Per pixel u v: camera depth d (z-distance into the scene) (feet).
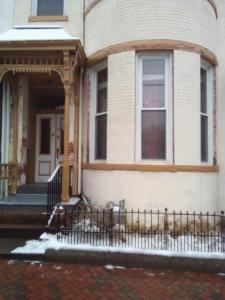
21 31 25.32
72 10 28.86
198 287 14.51
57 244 18.38
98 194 24.14
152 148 22.80
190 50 22.82
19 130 28.37
